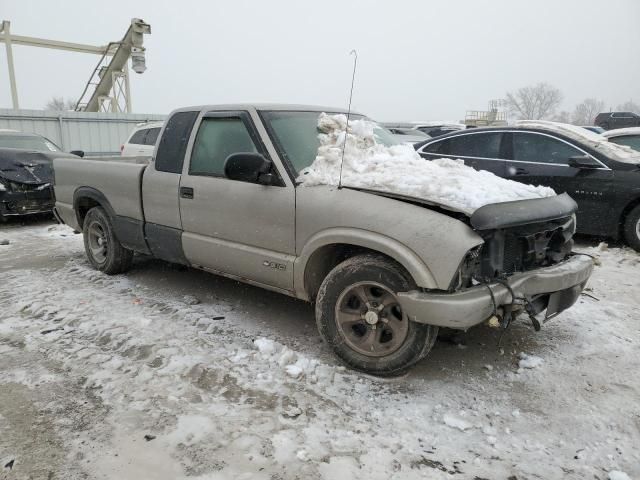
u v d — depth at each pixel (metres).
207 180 4.16
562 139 6.88
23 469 2.46
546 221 3.28
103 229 5.50
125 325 4.10
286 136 3.87
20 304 4.61
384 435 2.75
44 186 8.72
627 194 6.37
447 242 2.92
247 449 2.59
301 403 3.03
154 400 3.04
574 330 4.09
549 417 2.93
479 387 3.24
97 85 22.47
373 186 3.34
